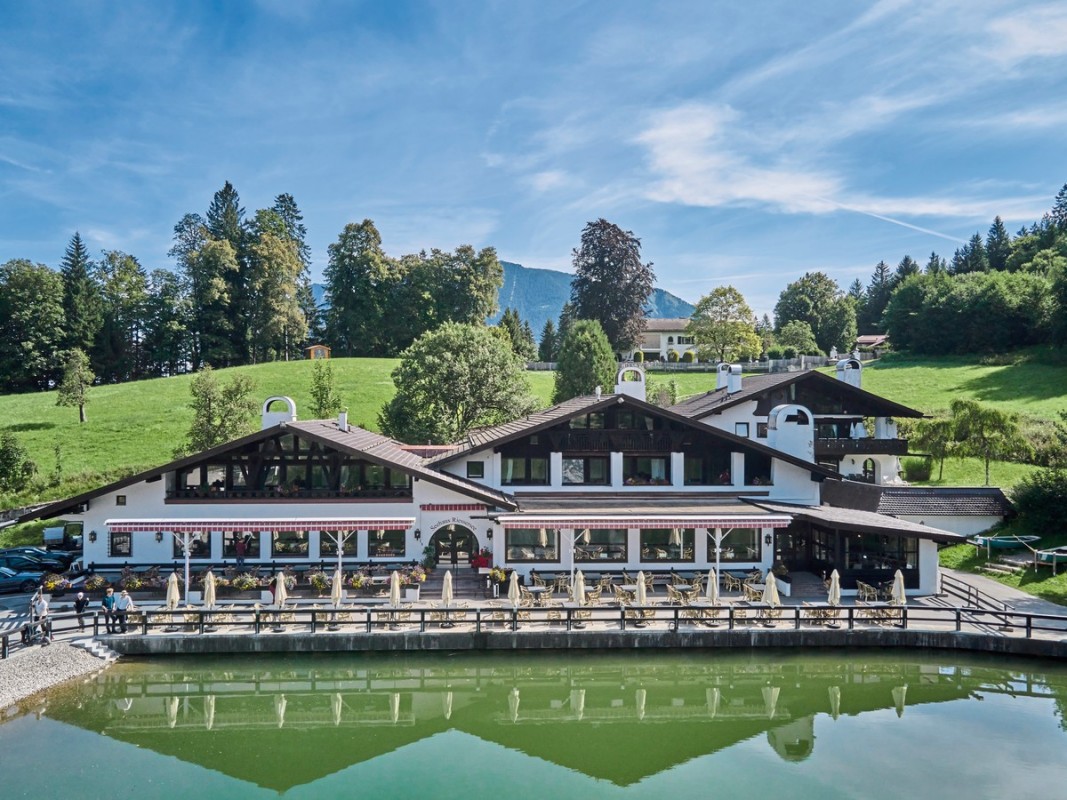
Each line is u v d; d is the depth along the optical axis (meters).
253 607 26.61
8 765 18.78
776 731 21.48
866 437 48.97
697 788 17.95
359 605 28.16
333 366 87.50
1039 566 33.72
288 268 109.19
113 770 18.73
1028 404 61.50
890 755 19.75
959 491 39.91
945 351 88.44
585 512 31.66
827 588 31.61
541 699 24.25
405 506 32.66
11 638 25.28
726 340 94.19
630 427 35.97
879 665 25.73
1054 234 118.44
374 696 24.56
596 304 101.19
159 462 55.72
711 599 28.08
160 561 31.97
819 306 125.12
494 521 31.92
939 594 31.14
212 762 19.44
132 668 24.22
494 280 110.62
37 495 48.97
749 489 36.16
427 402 52.88
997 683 24.84
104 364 99.19
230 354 103.31
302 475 33.03
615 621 26.70
